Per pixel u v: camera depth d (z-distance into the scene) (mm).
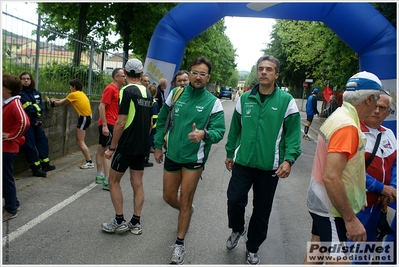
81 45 8836
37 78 6984
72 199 5172
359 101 2523
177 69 10227
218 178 6965
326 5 9383
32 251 3600
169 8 14359
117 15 14172
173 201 3836
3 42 6035
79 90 6746
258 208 3584
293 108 3459
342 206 2389
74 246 3768
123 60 12414
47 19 13891
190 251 3836
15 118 4113
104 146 5898
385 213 2992
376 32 9156
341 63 13828
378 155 2836
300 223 4852
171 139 3662
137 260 3562
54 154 7406
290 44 22469
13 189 4359
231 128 3814
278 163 3479
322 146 2572
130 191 5766
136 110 3963
